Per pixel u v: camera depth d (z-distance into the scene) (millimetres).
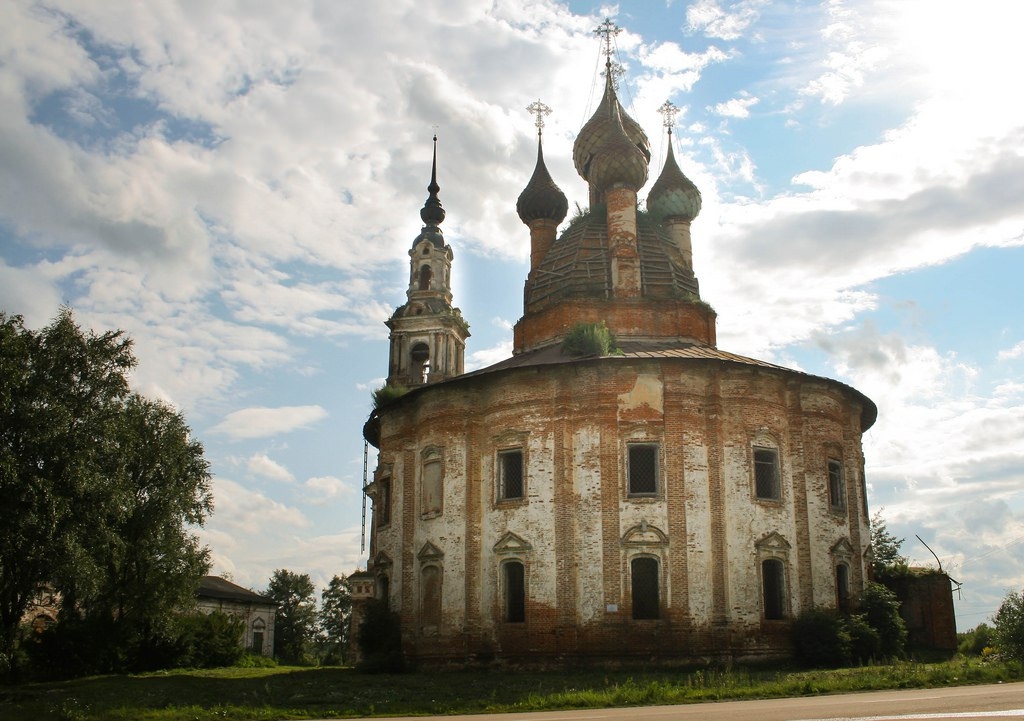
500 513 36906
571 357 38250
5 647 35938
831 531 38031
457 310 61031
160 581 45219
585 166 49250
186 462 47156
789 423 38000
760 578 35312
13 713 23828
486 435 38250
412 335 59438
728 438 36500
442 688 28406
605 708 20953
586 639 34281
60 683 36094
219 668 49562
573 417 36469
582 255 44188
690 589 34438
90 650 42156
